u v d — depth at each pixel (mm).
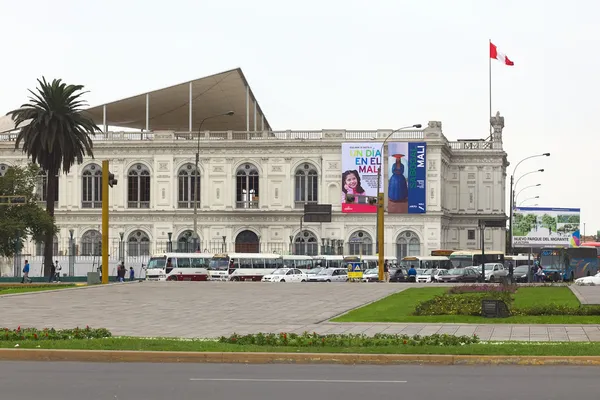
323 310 54469
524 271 112562
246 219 136125
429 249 132875
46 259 104500
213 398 24047
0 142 137375
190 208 136625
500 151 143625
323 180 134625
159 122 155125
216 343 35188
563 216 157250
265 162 135875
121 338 37000
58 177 135625
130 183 138125
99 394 24625
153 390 25422
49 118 102750
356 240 134625
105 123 138750
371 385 26484
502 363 31391
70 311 53812
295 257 118312
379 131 134500
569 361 31219
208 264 114125
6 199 101938
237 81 134000
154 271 111000
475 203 144125
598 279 86125
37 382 26922
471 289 66500
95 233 138125
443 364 31562
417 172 132625
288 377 28250
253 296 66188
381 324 44781
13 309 55094
